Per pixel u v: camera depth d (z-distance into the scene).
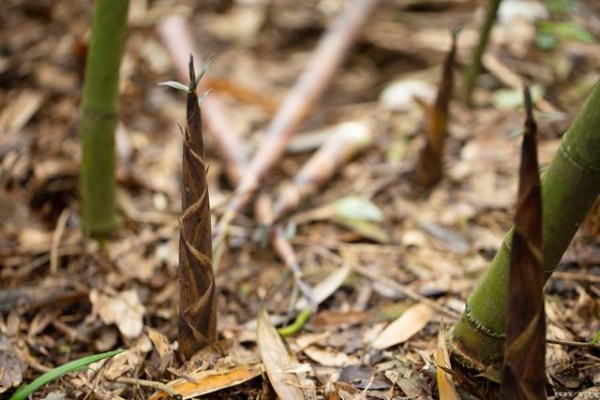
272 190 1.38
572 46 1.58
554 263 0.89
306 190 1.32
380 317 1.13
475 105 1.49
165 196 1.36
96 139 1.16
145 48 1.70
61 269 1.21
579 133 0.82
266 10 1.85
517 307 0.83
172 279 1.19
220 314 1.14
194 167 0.88
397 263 1.22
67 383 1.03
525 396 0.85
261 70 1.69
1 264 1.21
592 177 0.83
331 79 1.53
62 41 1.67
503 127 1.43
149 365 1.05
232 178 1.36
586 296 1.10
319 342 1.09
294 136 1.49
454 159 1.39
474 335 0.95
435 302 1.14
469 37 1.68
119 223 1.26
